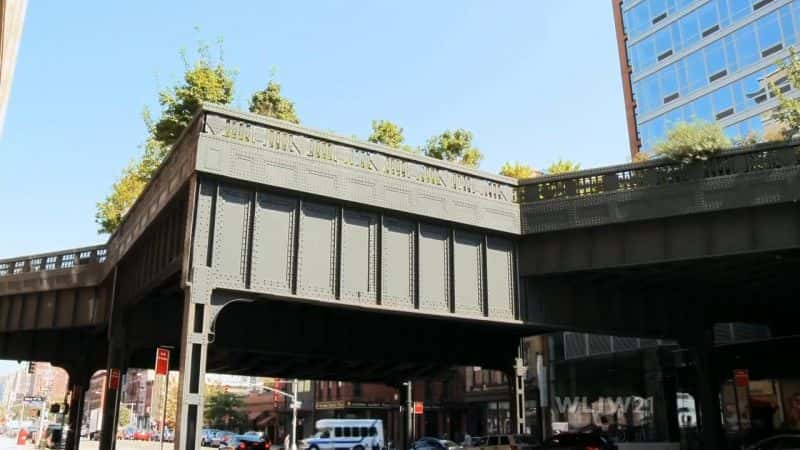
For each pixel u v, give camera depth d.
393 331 29.47
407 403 43.50
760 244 21.48
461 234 23.12
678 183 22.58
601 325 26.20
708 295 29.86
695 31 58.44
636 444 41.78
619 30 67.31
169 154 20.62
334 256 19.98
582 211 23.66
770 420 35.25
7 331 31.89
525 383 53.31
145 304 27.50
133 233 25.23
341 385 78.00
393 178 21.33
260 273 18.44
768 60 51.34
